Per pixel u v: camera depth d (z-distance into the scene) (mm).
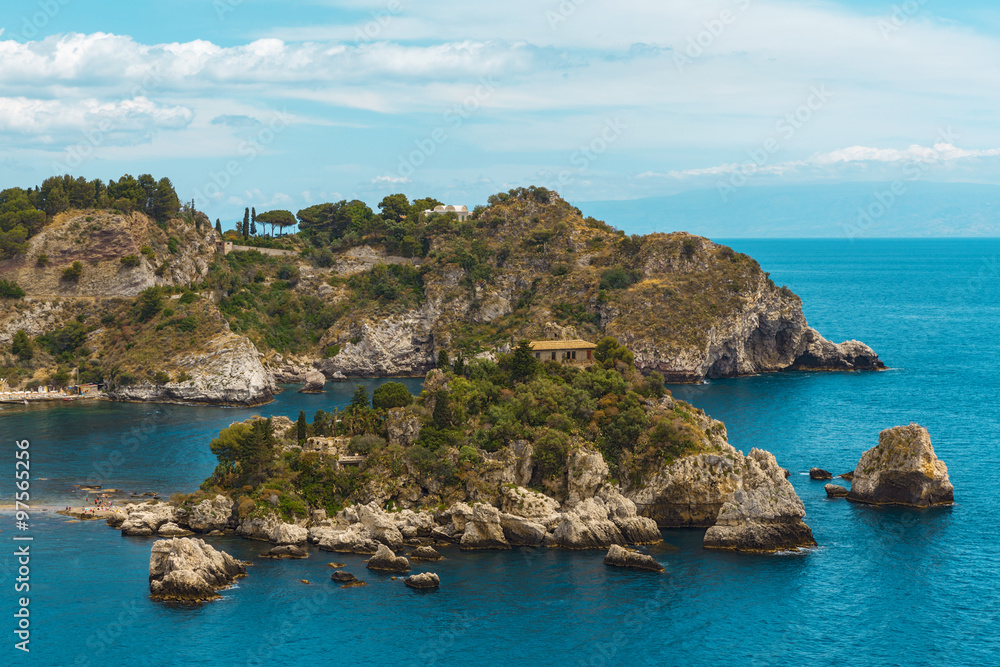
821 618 114312
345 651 106312
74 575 123938
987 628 112438
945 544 136750
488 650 106875
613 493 141750
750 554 132750
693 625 112438
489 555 133000
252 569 126312
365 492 142625
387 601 117438
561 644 108125
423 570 126625
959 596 120438
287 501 140000
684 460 143750
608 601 118062
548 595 119500
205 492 144375
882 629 112000
